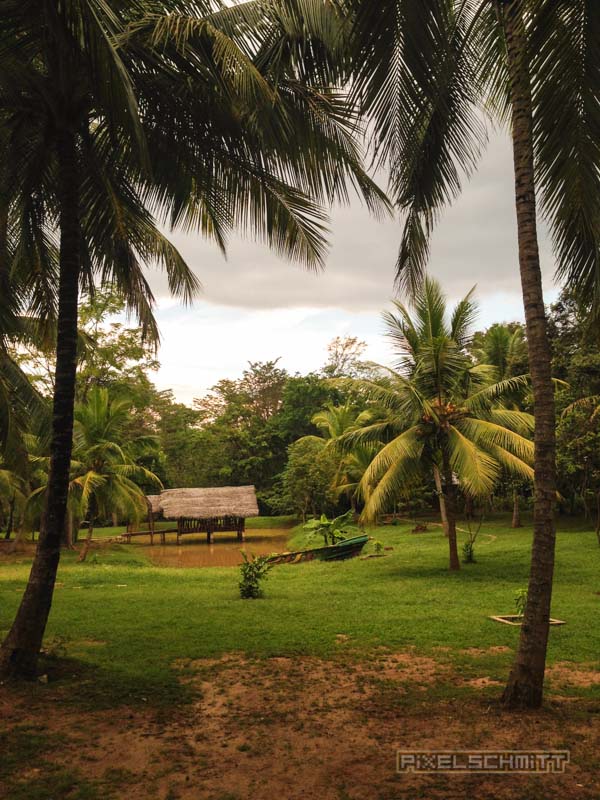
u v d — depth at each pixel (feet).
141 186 27.99
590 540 70.79
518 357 93.35
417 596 42.50
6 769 15.38
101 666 24.52
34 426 44.50
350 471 111.96
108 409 80.53
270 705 20.30
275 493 156.15
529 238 18.86
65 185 24.04
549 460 18.72
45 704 20.11
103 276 31.09
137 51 22.59
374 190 25.22
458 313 57.98
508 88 21.97
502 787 14.11
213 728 18.25
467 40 19.02
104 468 79.20
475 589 45.16
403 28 16.26
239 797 13.84
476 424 53.57
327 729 18.06
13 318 33.19
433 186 21.63
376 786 14.30
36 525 89.40
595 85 18.15
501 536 83.10
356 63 17.04
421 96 17.24
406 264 22.40
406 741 16.97
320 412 160.25
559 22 18.26
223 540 120.57
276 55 23.24
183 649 27.48
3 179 26.11
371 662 25.49
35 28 20.79
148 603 40.37
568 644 27.91
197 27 21.09
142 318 32.48
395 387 55.72
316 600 41.63
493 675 23.24
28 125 24.72
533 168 19.36
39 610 22.99
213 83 22.79
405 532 97.35
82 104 23.38
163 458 148.15
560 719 18.10
